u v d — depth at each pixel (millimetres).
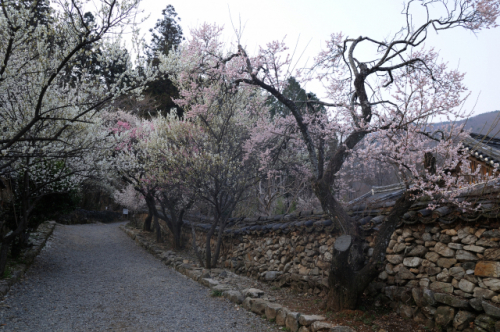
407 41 5160
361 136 5141
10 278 6039
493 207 3322
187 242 12094
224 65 6680
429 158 4211
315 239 6082
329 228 5590
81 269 8453
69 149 6531
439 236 3957
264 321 4918
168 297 6195
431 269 3975
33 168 6762
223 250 9508
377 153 4445
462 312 3449
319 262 5836
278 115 8047
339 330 3830
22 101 5691
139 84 5320
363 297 4711
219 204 8602
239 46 6230
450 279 3744
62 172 7344
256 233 7914
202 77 8602
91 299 5852
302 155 9820
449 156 4207
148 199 13477
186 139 8859
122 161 9219
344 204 6707
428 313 3803
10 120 5500
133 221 20141
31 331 4215
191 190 9047
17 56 5113
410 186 4133
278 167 9055
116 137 8148
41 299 5578
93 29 4207
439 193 3938
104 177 8141
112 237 15805
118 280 7484
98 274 8008
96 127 7684
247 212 12453
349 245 4395
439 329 3621
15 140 4207
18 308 5000
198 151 8562
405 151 4266
